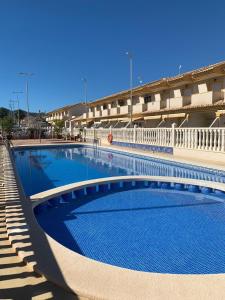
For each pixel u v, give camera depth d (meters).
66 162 19.70
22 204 7.54
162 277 3.72
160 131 20.56
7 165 13.58
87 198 9.87
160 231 6.92
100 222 7.58
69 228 7.18
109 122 44.97
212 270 5.14
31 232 5.31
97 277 3.72
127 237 6.57
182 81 27.81
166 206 8.99
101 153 24.97
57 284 3.61
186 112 26.78
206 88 26.42
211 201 9.55
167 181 11.21
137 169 16.25
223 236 6.62
